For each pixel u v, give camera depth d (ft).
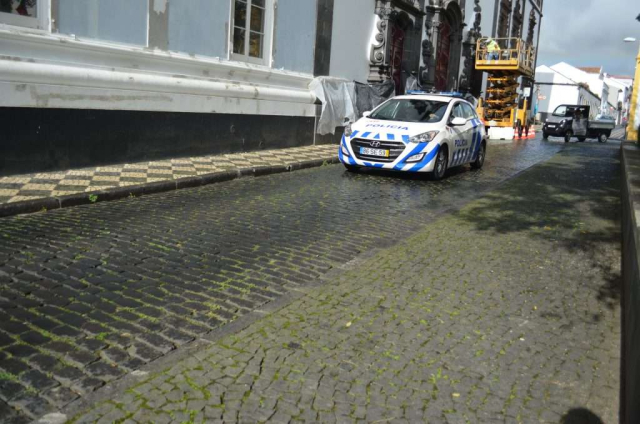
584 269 18.29
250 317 13.33
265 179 33.50
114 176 28.63
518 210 27.55
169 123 35.19
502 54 96.02
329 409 9.68
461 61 94.32
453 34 87.71
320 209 25.61
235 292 14.85
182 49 36.27
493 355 11.98
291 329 12.78
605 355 12.19
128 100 32.19
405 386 10.57
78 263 16.31
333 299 14.73
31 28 27.37
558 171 45.29
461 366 11.44
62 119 28.76
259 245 19.22
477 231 22.91
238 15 41.14
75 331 12.03
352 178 35.55
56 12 28.27
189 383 10.28
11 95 26.25
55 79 28.07
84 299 13.78
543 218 25.86
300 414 9.50
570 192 33.96
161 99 34.35
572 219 25.84
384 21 61.46
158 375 10.50
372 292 15.37
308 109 49.83
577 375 11.27
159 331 12.31
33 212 22.15
